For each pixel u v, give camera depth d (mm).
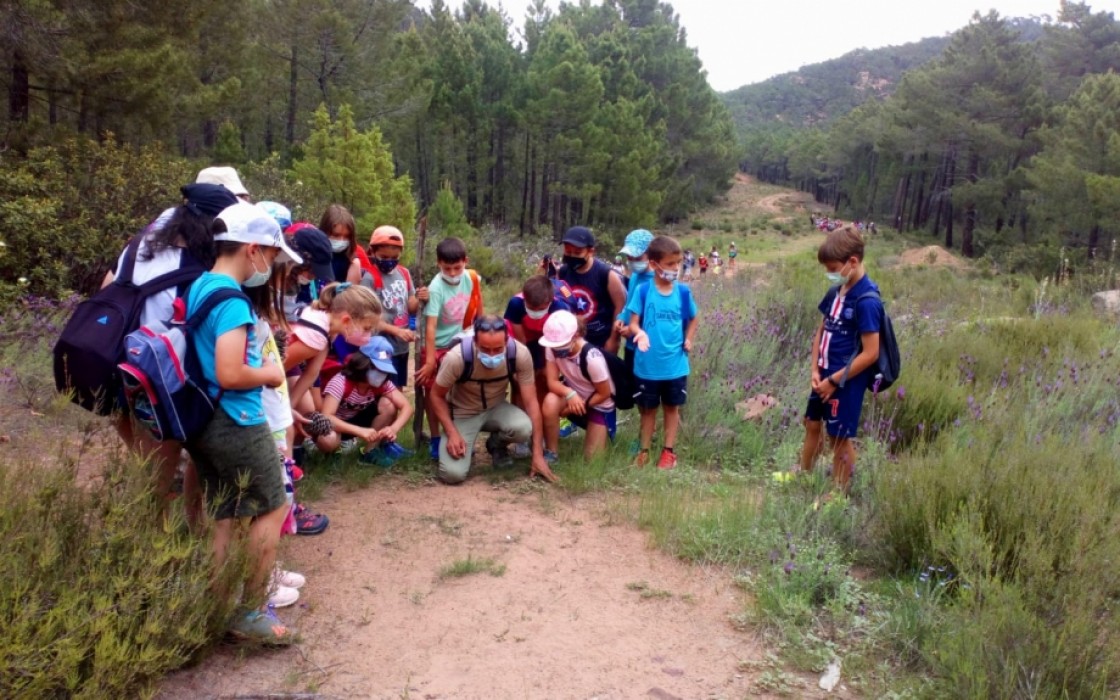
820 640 3346
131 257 3283
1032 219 48500
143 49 13852
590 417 5645
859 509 4484
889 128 67688
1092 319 10117
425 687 2982
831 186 112250
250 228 2980
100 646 2404
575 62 49219
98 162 11852
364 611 3521
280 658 3111
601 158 48531
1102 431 5699
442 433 5500
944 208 69688
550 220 54344
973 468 4180
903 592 3637
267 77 30984
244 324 2908
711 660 3238
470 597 3691
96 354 3039
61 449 3027
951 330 9172
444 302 5637
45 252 9852
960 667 2914
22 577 2461
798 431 6027
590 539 4391
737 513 4418
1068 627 2893
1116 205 33281
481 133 49125
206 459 3076
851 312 4621
